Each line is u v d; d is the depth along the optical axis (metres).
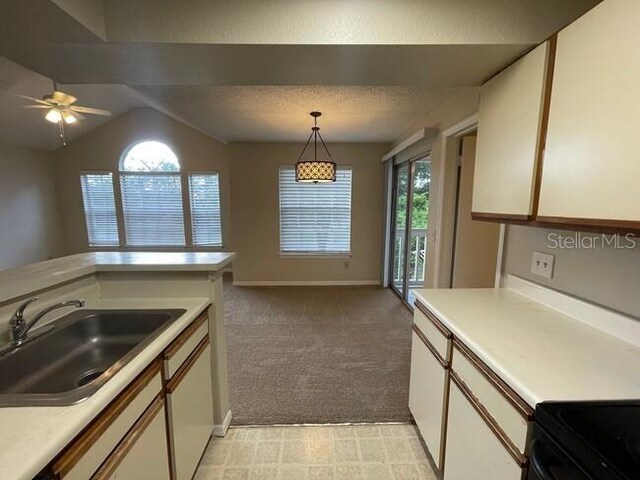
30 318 1.29
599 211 0.98
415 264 4.10
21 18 1.12
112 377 0.92
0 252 5.03
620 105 0.90
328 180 3.52
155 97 2.79
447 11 1.30
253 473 1.63
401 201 4.55
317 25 1.30
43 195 5.63
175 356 1.30
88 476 0.80
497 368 1.02
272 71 1.60
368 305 4.21
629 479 0.61
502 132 1.49
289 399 2.22
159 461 1.18
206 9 1.30
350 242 5.18
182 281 1.72
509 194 1.43
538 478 0.78
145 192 5.88
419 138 3.18
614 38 0.92
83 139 5.71
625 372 0.99
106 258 1.83
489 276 2.91
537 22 1.31
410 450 1.79
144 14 1.29
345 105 2.97
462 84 1.70
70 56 1.43
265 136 4.47
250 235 5.11
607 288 1.26
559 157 1.15
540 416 0.82
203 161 5.77
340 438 1.87
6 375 1.12
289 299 4.47
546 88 1.21
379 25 1.31
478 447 1.16
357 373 2.55
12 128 4.75
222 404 1.88
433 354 1.56
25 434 0.70
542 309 1.53
